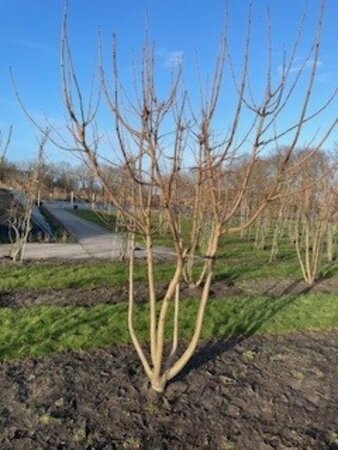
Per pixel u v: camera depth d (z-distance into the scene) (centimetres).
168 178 367
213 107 343
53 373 441
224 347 534
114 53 367
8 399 390
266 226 1409
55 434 345
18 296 723
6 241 1455
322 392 432
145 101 330
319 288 875
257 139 332
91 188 785
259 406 400
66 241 1534
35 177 1030
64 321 579
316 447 343
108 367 459
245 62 325
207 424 368
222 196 427
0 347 495
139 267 979
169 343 535
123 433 350
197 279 886
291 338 577
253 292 812
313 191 895
